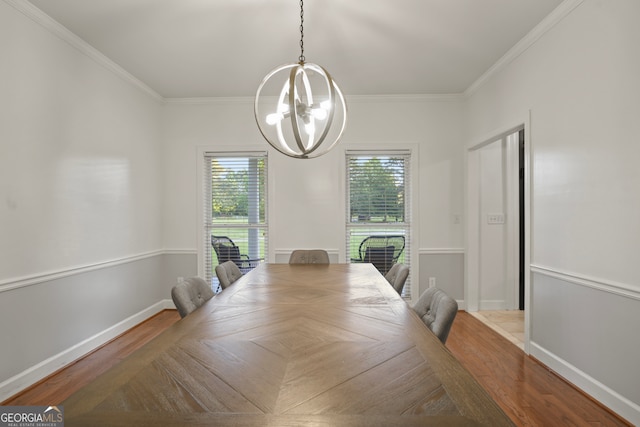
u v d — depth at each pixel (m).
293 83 1.76
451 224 4.20
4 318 2.20
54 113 2.59
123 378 1.01
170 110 4.26
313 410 0.85
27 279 2.34
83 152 2.89
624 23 1.94
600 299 2.12
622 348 1.97
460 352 2.91
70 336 2.74
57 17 2.52
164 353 1.19
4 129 2.19
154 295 4.05
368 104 4.22
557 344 2.52
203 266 4.23
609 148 2.04
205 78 3.67
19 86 2.30
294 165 4.24
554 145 2.54
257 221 4.31
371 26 2.69
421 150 4.20
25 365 2.34
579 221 2.29
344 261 4.22
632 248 1.90
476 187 4.11
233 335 1.36
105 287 3.17
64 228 2.68
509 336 3.28
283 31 2.75
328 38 2.87
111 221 3.26
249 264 4.30
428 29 2.73
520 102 2.98
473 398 0.90
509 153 4.16
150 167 3.98
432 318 1.68
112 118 3.29
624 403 1.94
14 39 2.26
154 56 3.16
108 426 0.79
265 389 0.95
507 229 4.17
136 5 2.40
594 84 2.16
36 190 2.43
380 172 4.29
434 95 4.18
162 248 4.23
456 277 4.20
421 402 0.88
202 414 0.83
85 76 2.93
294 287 2.23
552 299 2.57
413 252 4.20
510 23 2.65
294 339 1.32
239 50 3.06
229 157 4.32
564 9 2.39
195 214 4.25
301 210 4.24
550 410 2.04
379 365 1.09
